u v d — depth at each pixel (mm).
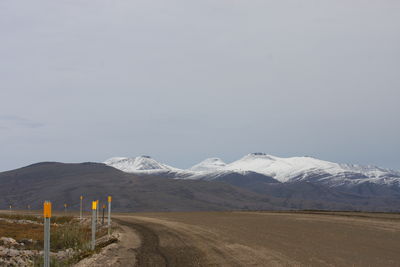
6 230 42750
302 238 26906
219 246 24969
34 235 37188
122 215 79312
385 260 18141
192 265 19109
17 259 23469
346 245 22875
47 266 14016
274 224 39156
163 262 20234
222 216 57938
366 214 44406
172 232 35906
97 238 35469
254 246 24172
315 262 18172
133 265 19812
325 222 38406
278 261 18859
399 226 31672
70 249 27672
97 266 20016
